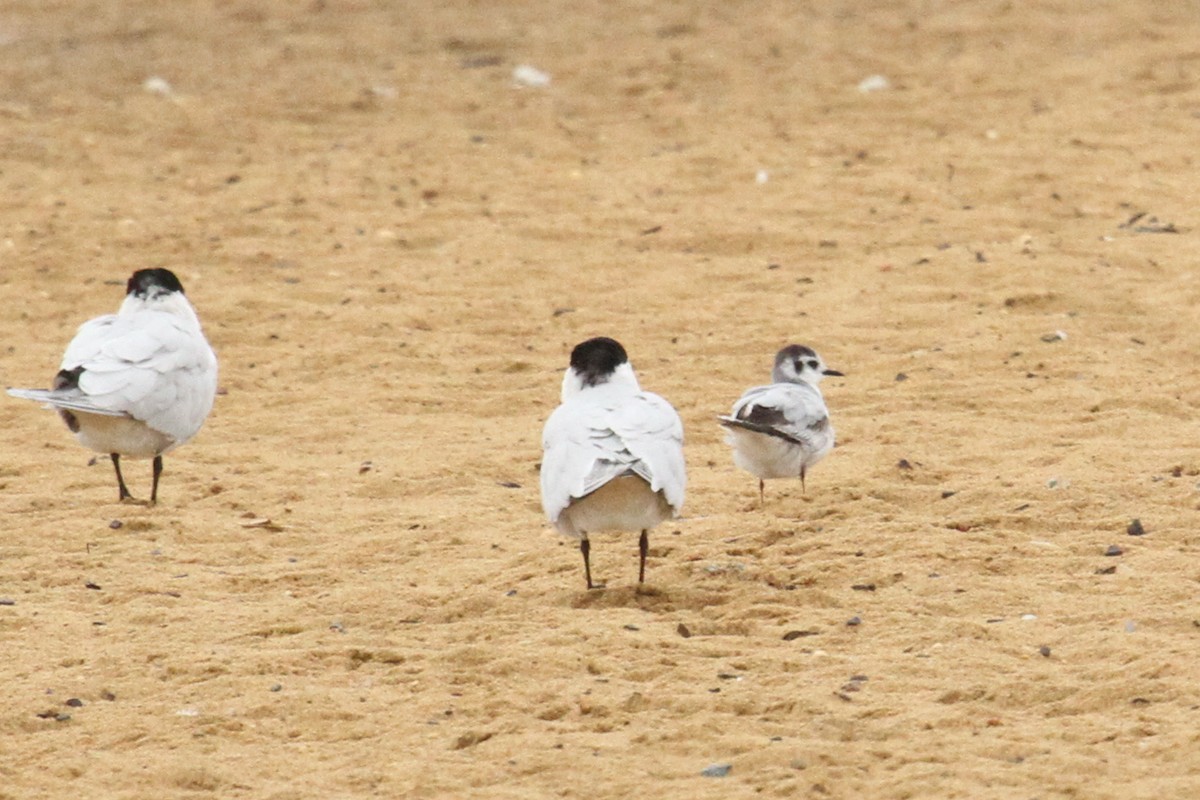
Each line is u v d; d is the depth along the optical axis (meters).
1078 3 40.59
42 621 11.68
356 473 15.52
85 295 22.06
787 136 29.55
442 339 20.20
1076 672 10.05
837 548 12.64
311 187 27.16
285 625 11.53
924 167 27.02
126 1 44.97
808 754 8.98
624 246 23.77
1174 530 12.66
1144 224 23.67
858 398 17.41
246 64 37.03
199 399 14.41
